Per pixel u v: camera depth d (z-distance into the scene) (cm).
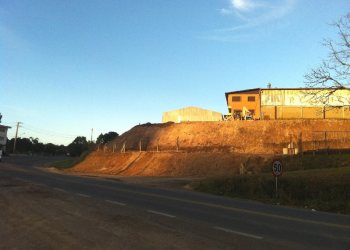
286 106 6119
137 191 2211
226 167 4078
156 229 1070
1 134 14875
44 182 2627
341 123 5372
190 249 852
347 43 2406
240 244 910
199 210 1491
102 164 5706
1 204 1518
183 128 5919
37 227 1084
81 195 1886
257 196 2192
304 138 5059
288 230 1106
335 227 1183
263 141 5175
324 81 2475
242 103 7725
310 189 2077
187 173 4200
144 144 6003
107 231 1034
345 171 2292
